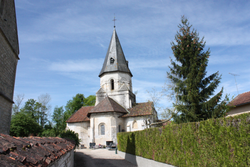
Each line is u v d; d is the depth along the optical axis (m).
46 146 7.73
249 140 6.30
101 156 24.86
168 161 12.21
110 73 39.88
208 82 16.31
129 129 32.56
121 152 24.89
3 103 14.66
